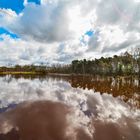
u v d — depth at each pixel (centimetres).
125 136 1097
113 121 1361
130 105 1930
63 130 1165
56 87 3666
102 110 1691
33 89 3231
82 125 1266
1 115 1440
